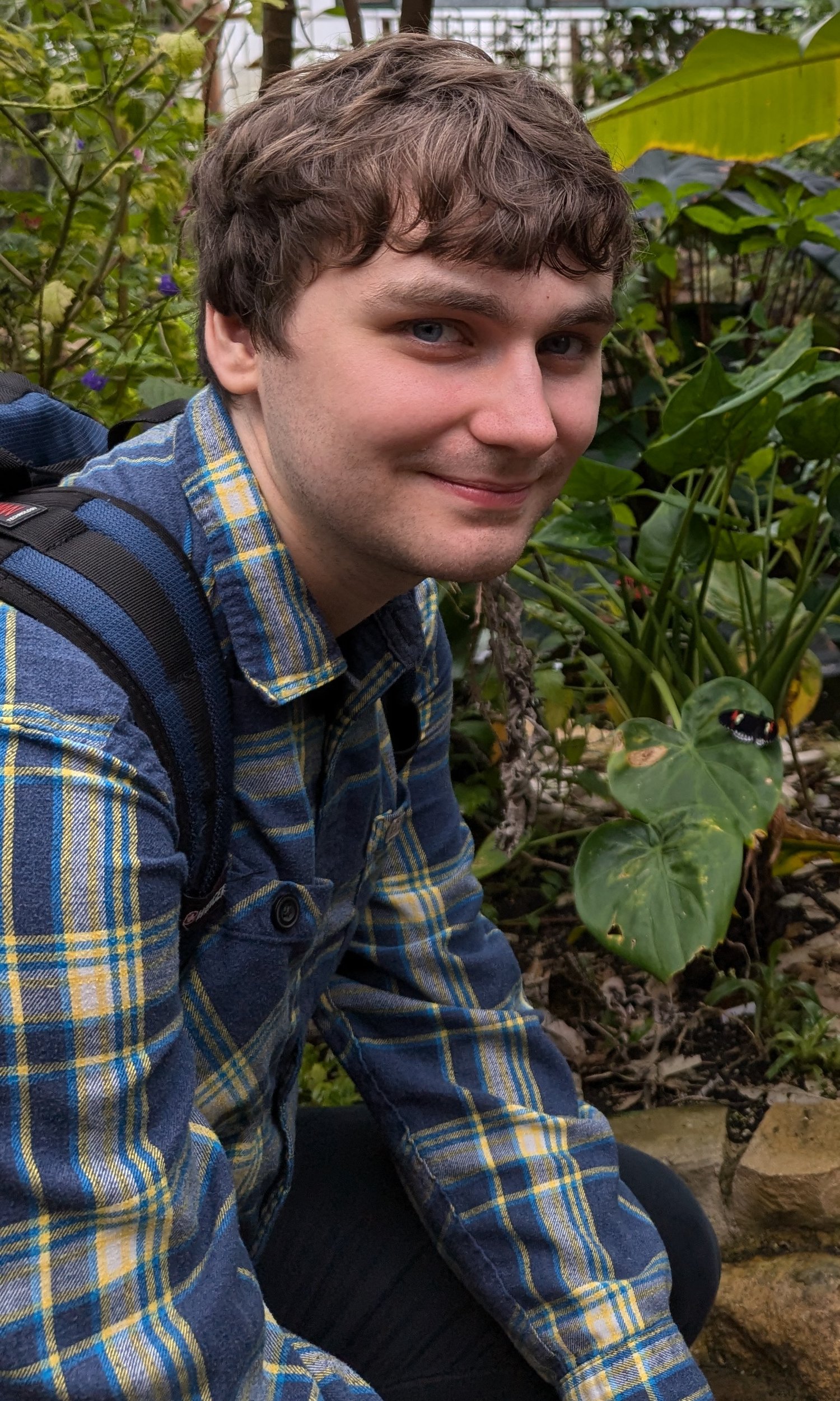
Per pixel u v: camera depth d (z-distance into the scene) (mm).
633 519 2326
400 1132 1092
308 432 770
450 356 738
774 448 2205
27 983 655
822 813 2369
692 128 2156
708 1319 1533
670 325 3422
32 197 2152
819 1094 1769
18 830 655
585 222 726
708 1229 1156
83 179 2240
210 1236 772
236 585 818
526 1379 1036
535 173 714
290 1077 1028
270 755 855
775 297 3523
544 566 2203
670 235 3326
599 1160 1080
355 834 1003
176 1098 741
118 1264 687
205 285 836
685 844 1613
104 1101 679
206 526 822
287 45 1908
